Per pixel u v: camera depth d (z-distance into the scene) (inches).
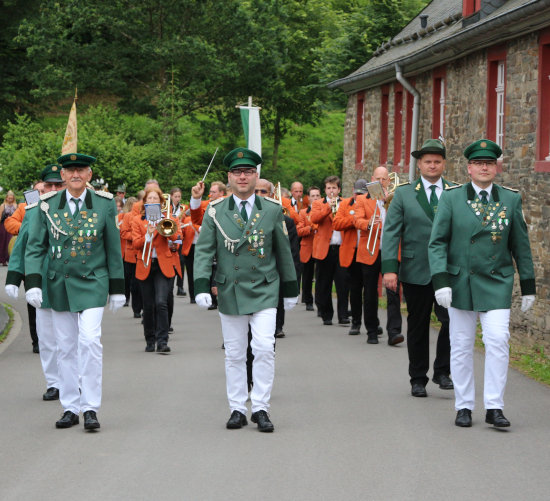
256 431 278.4
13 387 352.8
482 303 281.1
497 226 283.9
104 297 284.4
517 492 215.9
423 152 329.7
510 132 568.4
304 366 393.1
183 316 591.8
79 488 220.8
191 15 1732.3
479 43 610.5
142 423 289.6
